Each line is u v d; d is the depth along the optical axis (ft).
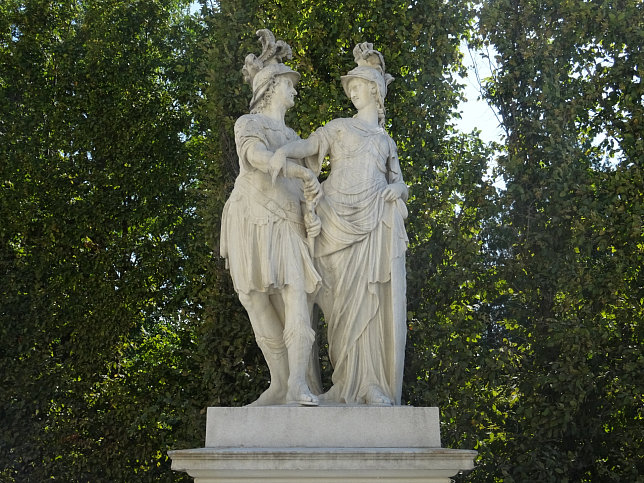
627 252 27.40
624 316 27.12
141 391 31.76
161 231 35.81
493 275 28.37
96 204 35.06
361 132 16.39
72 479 31.24
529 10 29.63
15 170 35.12
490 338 29.30
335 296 15.66
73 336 33.37
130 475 30.94
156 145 35.96
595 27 28.96
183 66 33.45
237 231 15.60
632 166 27.78
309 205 15.44
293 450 13.14
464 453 13.28
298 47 29.32
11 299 32.76
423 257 27.94
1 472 31.19
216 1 32.65
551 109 28.84
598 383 27.09
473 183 29.01
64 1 38.19
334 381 15.56
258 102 16.61
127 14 37.29
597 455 26.94
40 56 36.78
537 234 27.78
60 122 35.91
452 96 29.73
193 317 31.45
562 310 27.07
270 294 15.71
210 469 13.14
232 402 27.48
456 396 26.91
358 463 13.11
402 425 14.05
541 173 28.35
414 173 28.43
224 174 29.19
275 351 15.74
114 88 36.35
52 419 31.94
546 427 26.21
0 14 36.88
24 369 31.96
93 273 34.12
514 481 26.23
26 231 34.32
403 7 29.27
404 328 15.52
